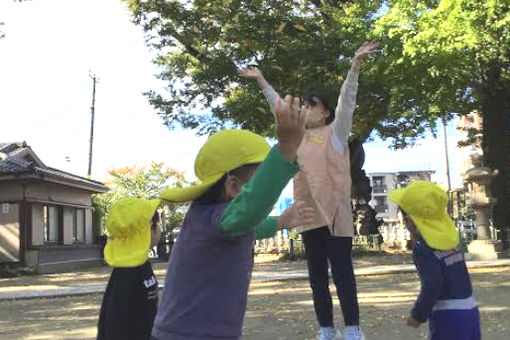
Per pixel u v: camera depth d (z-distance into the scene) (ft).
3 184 68.33
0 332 24.45
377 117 67.82
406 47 54.80
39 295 39.09
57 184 74.23
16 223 67.46
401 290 32.19
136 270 12.55
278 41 63.98
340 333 16.40
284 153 7.33
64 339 22.08
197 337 8.23
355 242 67.72
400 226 71.31
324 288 16.16
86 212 83.82
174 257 8.70
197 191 8.44
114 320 12.36
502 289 30.94
